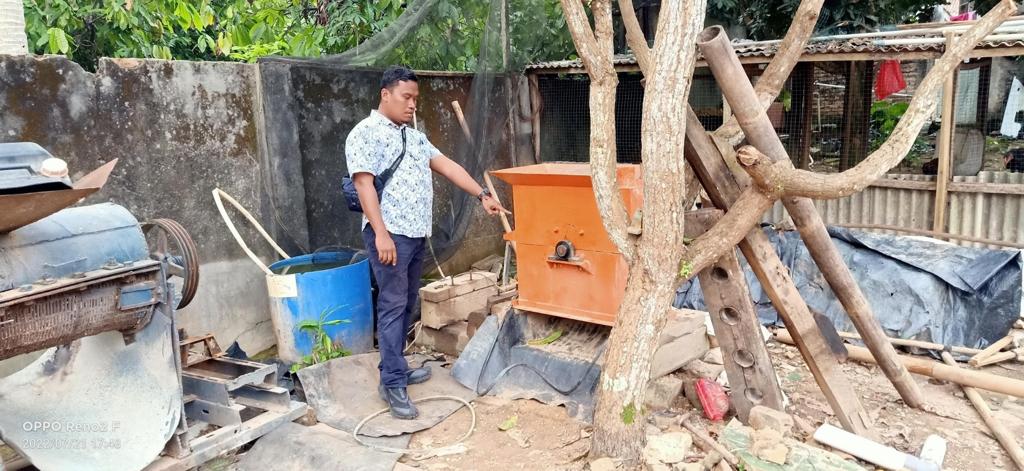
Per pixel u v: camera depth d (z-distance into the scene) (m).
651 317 2.71
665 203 2.58
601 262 3.37
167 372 2.83
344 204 4.91
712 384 3.32
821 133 6.19
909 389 3.34
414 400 3.64
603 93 2.62
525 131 6.39
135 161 3.84
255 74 4.39
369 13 5.93
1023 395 3.21
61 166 2.34
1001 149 6.50
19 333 2.32
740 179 2.96
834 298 4.51
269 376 3.41
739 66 2.63
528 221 3.62
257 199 4.46
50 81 3.48
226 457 3.12
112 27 6.10
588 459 2.92
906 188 5.18
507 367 3.77
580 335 3.80
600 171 2.67
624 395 2.77
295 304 3.98
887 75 5.89
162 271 2.79
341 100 4.83
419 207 3.48
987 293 4.20
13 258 2.42
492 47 5.62
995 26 2.64
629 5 2.99
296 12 6.58
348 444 3.10
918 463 2.67
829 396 3.07
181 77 4.02
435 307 4.36
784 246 4.86
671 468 2.75
